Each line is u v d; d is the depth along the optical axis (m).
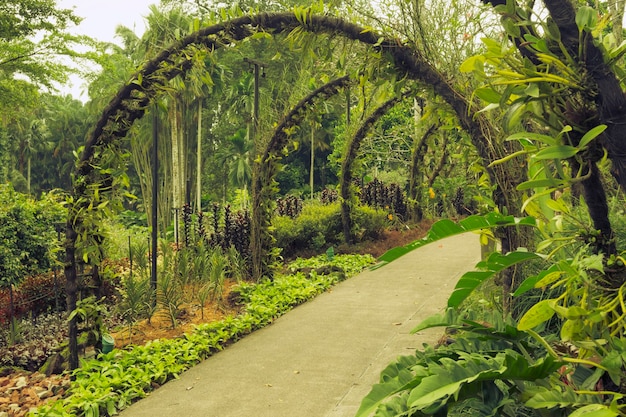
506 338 2.69
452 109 5.05
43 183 60.09
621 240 4.08
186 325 7.28
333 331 6.87
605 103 1.86
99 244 5.88
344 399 4.79
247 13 5.83
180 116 34.47
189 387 5.21
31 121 54.72
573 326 1.99
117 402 4.84
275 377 5.38
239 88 34.34
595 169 2.03
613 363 1.94
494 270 2.44
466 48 4.78
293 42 5.54
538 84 1.94
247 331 6.98
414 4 4.88
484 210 4.83
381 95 5.33
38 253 10.22
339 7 5.27
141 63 6.03
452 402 2.21
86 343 5.90
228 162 39.94
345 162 13.01
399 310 7.76
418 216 16.31
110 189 5.88
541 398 2.07
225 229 11.12
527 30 2.03
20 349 7.22
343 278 10.21
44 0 16.38
